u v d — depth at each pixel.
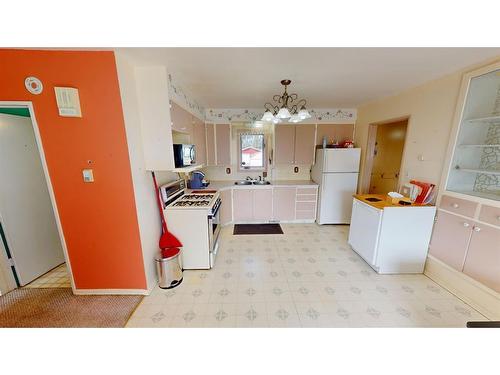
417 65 1.91
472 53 1.65
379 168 4.00
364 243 2.53
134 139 1.84
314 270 2.45
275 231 3.58
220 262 2.63
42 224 2.34
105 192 1.81
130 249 1.94
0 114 1.96
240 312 1.82
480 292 1.80
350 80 2.32
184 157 2.33
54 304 1.90
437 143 2.24
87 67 1.59
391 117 2.95
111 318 1.75
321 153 3.68
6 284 2.04
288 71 2.05
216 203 2.77
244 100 3.20
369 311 1.83
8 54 1.54
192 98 2.87
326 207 3.73
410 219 2.24
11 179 2.06
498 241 1.68
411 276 2.32
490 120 1.90
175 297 2.01
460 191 2.05
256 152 4.15
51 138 1.69
